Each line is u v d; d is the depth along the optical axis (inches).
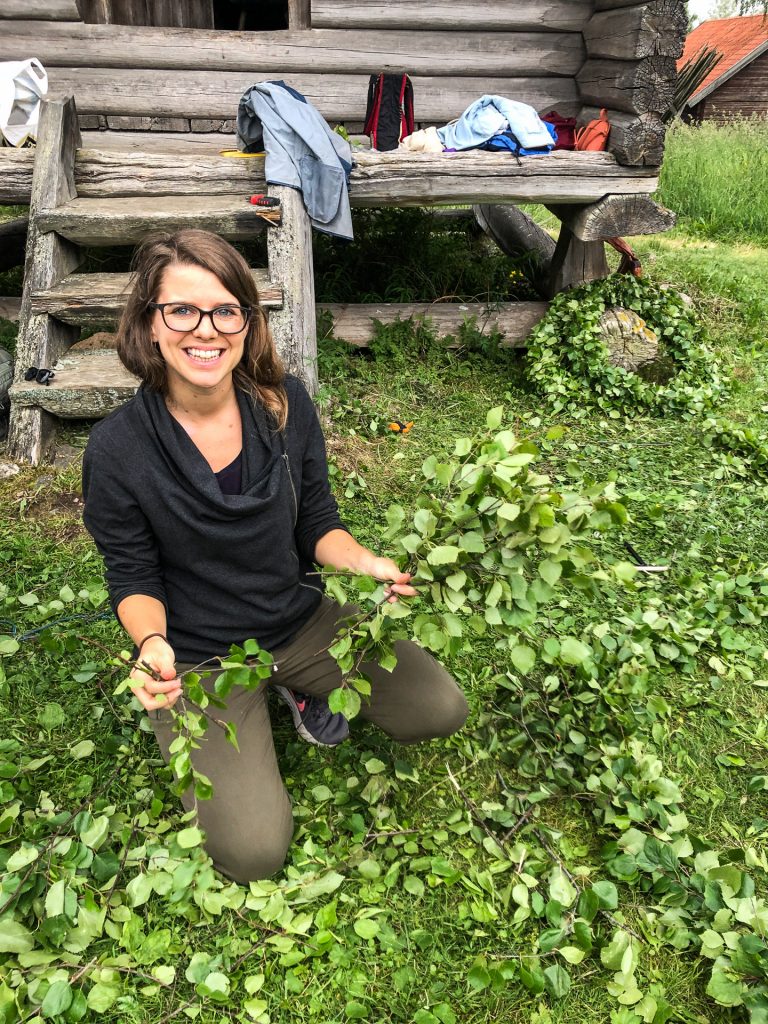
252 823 77.9
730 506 166.1
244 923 80.0
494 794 96.8
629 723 101.7
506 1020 74.2
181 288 70.4
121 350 75.7
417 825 92.1
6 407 181.0
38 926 75.9
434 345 222.8
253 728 83.8
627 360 219.0
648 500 164.4
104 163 192.7
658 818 90.0
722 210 467.5
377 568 81.9
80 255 198.1
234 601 82.5
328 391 189.6
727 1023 74.4
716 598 132.3
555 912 78.7
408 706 88.7
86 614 122.6
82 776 94.0
